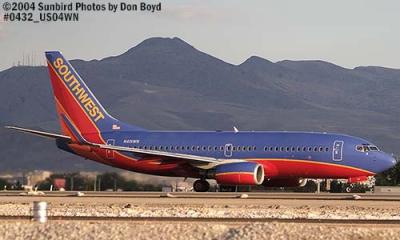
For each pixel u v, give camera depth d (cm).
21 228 9031
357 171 18525
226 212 12200
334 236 8419
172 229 8950
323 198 16750
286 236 8412
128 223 9744
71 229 8869
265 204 14412
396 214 11931
